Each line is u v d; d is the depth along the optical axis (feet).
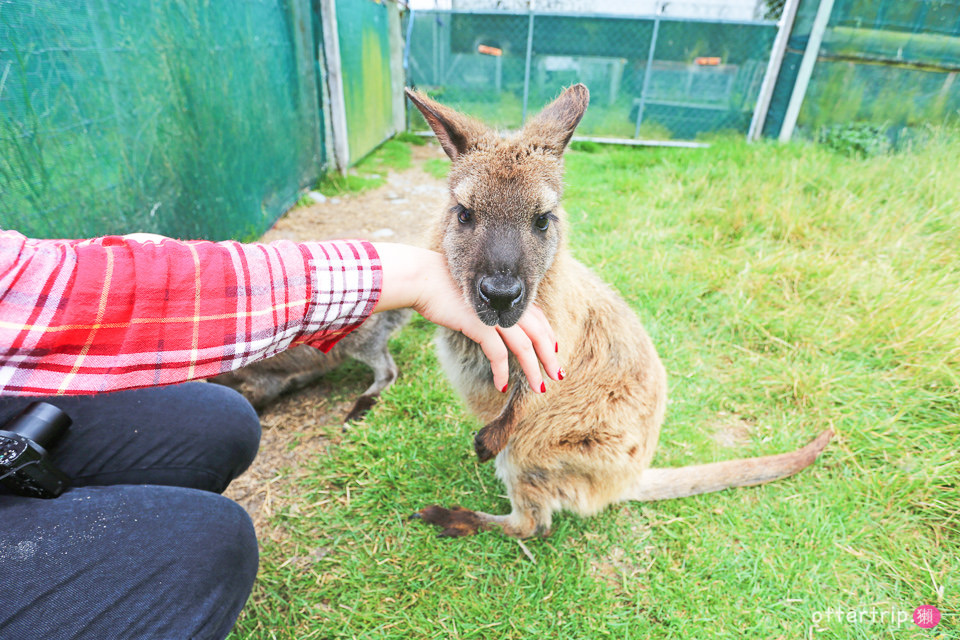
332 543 1.59
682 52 6.64
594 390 1.59
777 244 3.17
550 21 6.74
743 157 4.80
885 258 2.93
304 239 3.59
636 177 4.63
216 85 3.01
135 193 2.36
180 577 0.98
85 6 2.05
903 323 2.30
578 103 1.54
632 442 1.60
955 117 5.41
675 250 3.17
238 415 1.43
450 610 1.42
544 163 1.42
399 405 2.04
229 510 1.13
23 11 1.79
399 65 7.11
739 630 1.38
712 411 2.10
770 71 6.23
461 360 1.63
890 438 1.89
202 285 0.79
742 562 1.53
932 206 3.41
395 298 1.01
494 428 1.52
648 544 1.60
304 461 1.88
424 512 1.64
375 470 1.79
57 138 1.94
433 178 5.24
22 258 0.68
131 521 1.00
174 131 2.64
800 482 1.77
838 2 5.43
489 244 1.29
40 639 0.86
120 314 0.73
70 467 1.20
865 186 3.72
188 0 2.72
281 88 3.91
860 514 1.66
